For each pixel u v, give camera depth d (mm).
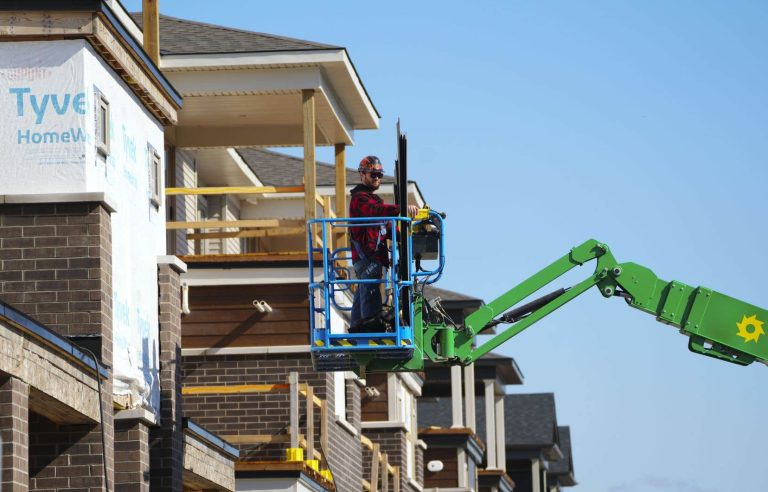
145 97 43625
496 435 114188
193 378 59594
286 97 61281
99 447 37938
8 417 32312
